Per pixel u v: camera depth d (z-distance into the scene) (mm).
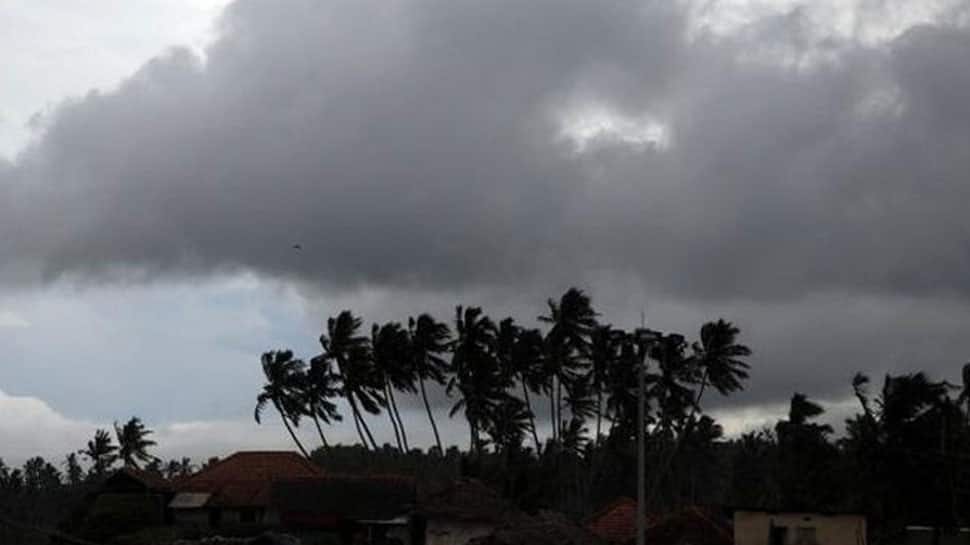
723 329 106750
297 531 91062
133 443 146125
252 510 97375
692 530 68000
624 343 108938
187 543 80500
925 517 86875
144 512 96375
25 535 53094
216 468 103000
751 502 102000
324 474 100188
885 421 87562
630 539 70000
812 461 91875
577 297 110875
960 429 87938
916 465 86500
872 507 86625
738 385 107125
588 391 111812
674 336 106125
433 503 78125
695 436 128750
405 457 118875
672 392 107500
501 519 76000
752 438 126062
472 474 108312
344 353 113812
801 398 94188
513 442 115812
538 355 111625
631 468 128500
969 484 85438
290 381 115312
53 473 137625
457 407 112562
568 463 124500
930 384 87250
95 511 97312
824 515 64125
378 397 114688
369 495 91250
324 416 115500
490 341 112375
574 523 70000
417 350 112375
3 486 122812
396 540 86625
